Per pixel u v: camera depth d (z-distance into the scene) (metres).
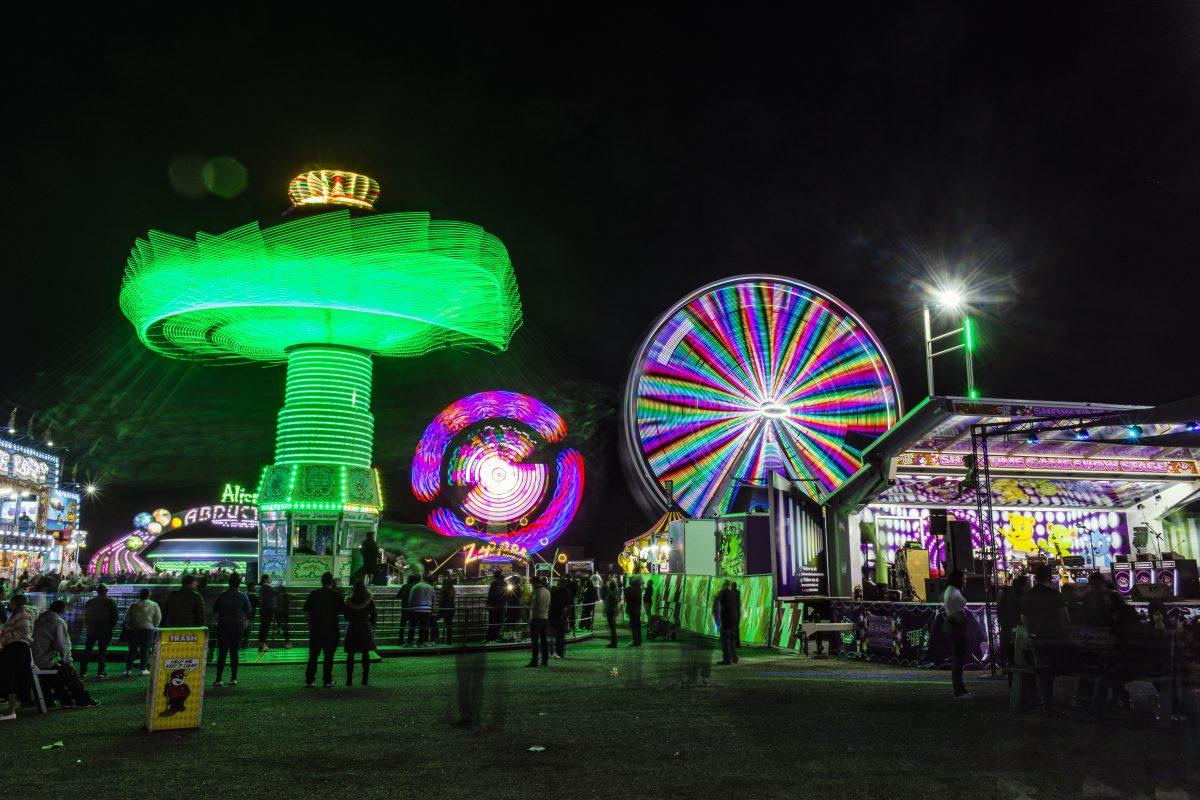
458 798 6.22
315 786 6.57
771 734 8.68
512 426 40.94
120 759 7.59
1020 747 8.00
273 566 23.06
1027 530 24.69
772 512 21.17
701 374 41.72
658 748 7.96
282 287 21.05
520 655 18.62
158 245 21.83
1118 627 9.65
